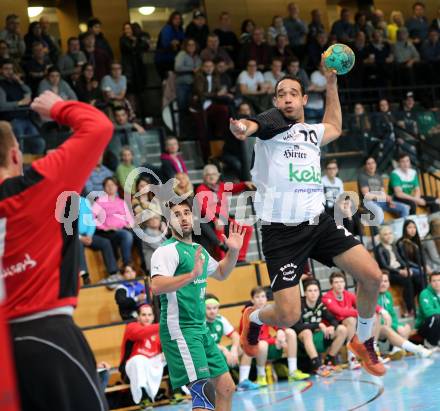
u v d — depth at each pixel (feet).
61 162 16.14
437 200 72.18
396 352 54.54
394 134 75.41
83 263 55.16
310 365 54.03
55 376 15.80
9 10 93.04
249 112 72.95
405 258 61.57
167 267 29.58
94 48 79.61
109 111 70.54
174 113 78.43
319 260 30.66
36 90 74.49
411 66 94.02
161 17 101.86
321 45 90.89
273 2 106.01
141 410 46.73
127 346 47.93
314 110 79.87
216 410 30.22
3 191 15.97
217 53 83.35
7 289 15.93
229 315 55.26
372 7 112.27
